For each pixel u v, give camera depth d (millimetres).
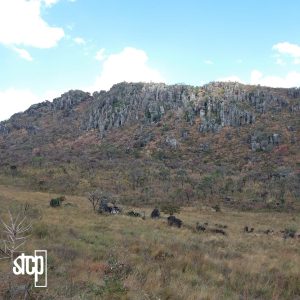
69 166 125188
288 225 58656
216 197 94938
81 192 90938
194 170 137125
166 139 186250
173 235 27781
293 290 12930
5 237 15664
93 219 34344
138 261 14742
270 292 12266
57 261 13062
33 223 21828
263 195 97625
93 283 10484
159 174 118750
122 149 185375
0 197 44969
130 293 9812
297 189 104125
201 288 11320
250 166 145125
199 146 178875
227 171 134125
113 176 112562
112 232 24859
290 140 167500
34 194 66875
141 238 22531
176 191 97000
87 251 15758
